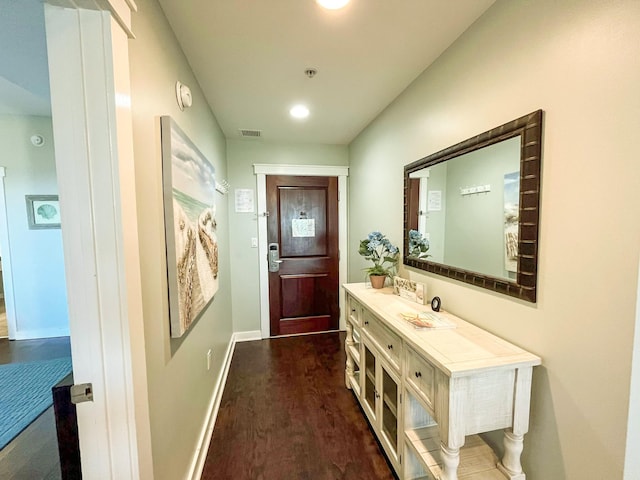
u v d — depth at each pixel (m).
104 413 0.86
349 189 3.44
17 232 3.20
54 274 3.31
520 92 1.14
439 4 1.24
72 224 0.81
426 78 1.75
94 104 0.79
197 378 1.63
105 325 0.84
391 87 1.99
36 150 3.20
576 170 0.95
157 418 1.07
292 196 3.36
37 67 1.58
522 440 1.10
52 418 1.95
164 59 1.23
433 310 1.62
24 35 1.27
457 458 1.06
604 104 0.87
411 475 1.38
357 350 2.17
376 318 1.67
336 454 1.66
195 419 1.58
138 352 0.90
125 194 0.84
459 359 1.07
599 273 0.89
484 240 1.33
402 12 1.28
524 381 1.07
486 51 1.29
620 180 0.83
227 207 3.09
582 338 0.94
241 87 1.94
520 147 1.13
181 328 1.24
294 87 1.96
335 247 3.49
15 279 3.22
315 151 3.37
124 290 0.84
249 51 1.54
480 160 1.34
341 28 1.38
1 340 3.25
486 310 1.33
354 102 2.22
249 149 3.23
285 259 3.39
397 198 2.17
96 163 0.80
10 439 1.76
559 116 0.99
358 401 2.14
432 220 1.71
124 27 0.84
